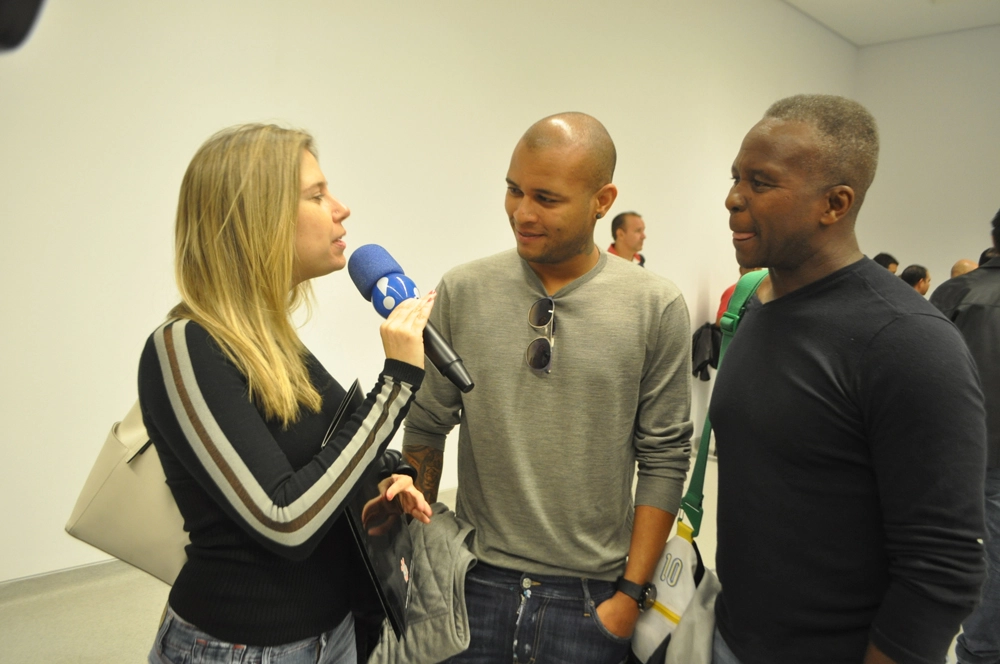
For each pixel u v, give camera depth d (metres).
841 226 0.88
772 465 0.90
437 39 3.14
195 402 0.75
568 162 1.08
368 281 1.04
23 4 0.31
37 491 2.27
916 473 0.75
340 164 2.87
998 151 5.90
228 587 0.82
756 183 0.89
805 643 0.89
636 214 4.04
